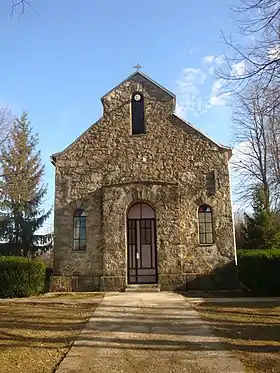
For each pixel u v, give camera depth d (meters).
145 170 17.98
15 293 15.84
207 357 7.06
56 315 11.12
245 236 27.08
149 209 17.83
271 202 27.02
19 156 31.39
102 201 17.38
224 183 17.72
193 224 17.33
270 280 15.83
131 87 18.95
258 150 29.25
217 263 16.94
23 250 29.41
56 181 18.19
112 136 18.45
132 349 7.61
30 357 7.07
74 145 18.52
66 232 17.59
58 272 17.23
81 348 7.64
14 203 29.91
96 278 16.97
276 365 6.56
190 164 17.95
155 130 18.38
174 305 12.44
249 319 10.47
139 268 17.33
